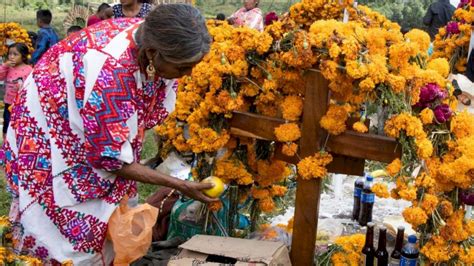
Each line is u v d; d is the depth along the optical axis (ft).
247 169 10.53
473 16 21.93
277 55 9.41
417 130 8.40
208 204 10.55
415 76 8.73
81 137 8.30
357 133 9.11
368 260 9.92
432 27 29.25
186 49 7.54
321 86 9.07
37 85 8.32
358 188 12.98
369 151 9.07
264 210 10.85
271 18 13.41
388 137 8.98
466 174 8.66
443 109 8.73
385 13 36.50
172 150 12.30
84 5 50.52
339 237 10.90
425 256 9.27
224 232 10.98
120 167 8.18
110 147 7.92
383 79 8.44
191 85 10.14
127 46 8.00
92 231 8.69
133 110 8.04
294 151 9.43
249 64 9.78
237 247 9.04
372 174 12.73
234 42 9.75
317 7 12.62
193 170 10.49
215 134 9.92
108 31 8.20
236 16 21.71
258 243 9.24
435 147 8.88
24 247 8.75
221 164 10.27
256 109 10.23
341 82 8.80
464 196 8.97
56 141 8.32
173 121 10.79
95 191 8.54
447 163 8.75
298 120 9.46
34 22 53.01
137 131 8.30
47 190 8.48
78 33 8.43
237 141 10.36
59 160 8.36
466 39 22.12
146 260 10.81
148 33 7.57
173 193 12.44
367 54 8.68
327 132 9.23
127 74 7.93
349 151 9.18
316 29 8.98
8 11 55.26
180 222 11.43
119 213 8.79
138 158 8.64
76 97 8.04
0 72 22.36
